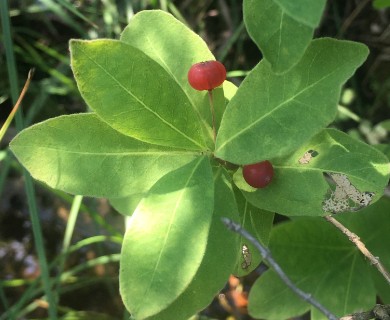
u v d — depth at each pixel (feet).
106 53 0.31
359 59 0.30
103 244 0.73
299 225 0.50
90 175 0.33
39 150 0.33
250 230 0.37
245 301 0.67
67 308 0.70
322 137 0.34
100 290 0.71
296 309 0.49
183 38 0.36
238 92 0.32
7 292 0.71
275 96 0.31
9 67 0.54
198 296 0.32
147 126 0.33
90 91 0.31
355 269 0.49
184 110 0.33
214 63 0.34
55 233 0.75
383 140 0.73
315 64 0.31
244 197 0.36
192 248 0.29
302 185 0.34
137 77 0.32
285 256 0.49
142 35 0.37
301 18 0.25
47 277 0.54
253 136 0.32
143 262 0.29
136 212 0.31
